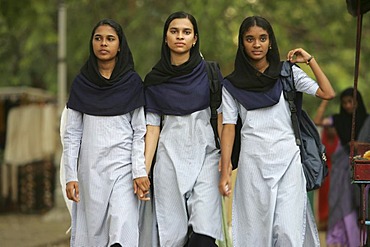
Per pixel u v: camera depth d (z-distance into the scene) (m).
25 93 38.53
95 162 15.84
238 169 15.87
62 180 17.06
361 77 45.41
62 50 39.41
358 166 15.66
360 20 17.03
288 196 15.53
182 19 15.84
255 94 15.57
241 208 15.88
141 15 38.94
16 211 39.91
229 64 40.44
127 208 15.70
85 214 16.08
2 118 40.16
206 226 15.55
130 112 16.02
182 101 15.84
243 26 15.61
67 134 16.08
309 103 42.97
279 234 15.46
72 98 16.02
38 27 43.12
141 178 15.65
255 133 15.62
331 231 24.20
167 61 15.92
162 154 16.00
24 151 38.78
